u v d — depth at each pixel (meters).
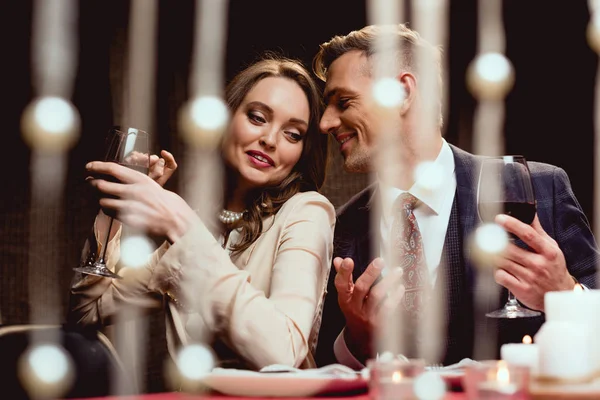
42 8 3.32
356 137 2.35
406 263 2.19
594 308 1.09
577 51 3.37
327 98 2.40
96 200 1.73
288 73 2.05
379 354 1.66
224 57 3.40
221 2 2.39
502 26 3.40
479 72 2.96
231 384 1.20
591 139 3.37
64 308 3.50
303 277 1.79
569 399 1.01
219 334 1.65
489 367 0.93
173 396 1.23
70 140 3.46
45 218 3.49
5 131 3.46
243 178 1.99
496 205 1.65
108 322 2.00
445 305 2.17
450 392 1.24
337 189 3.19
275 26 3.47
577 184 3.39
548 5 3.36
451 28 3.42
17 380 1.48
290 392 1.19
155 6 3.49
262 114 1.99
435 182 2.24
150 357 3.39
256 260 1.88
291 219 1.92
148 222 1.68
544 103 3.41
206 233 1.69
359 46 2.33
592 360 1.08
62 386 1.51
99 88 3.47
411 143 2.31
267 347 1.61
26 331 1.52
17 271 3.48
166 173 2.03
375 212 2.29
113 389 1.58
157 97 3.54
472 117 3.41
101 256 1.87
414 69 2.35
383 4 2.43
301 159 2.09
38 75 3.41
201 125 2.02
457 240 2.21
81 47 3.42
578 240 2.22
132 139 1.76
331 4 3.46
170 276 1.67
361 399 1.16
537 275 1.62
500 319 2.14
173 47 3.54
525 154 3.42
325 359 2.18
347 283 1.63
